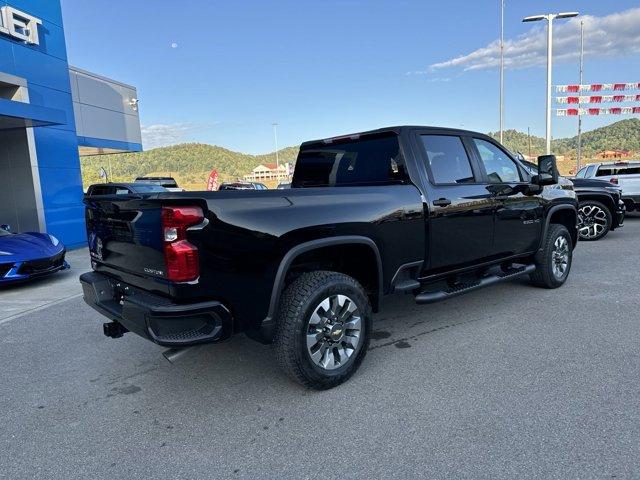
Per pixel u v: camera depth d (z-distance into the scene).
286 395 3.37
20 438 2.93
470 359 3.82
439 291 4.30
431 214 4.10
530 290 5.85
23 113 10.27
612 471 2.35
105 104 19.66
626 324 4.47
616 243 9.35
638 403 2.99
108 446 2.81
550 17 24.00
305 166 5.30
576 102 26.75
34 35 11.95
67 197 13.00
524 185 5.12
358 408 3.12
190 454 2.69
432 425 2.86
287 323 3.21
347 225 3.49
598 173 13.14
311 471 2.48
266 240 3.09
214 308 2.90
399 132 4.18
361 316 3.54
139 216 3.06
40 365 4.16
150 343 4.61
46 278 8.47
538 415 2.90
